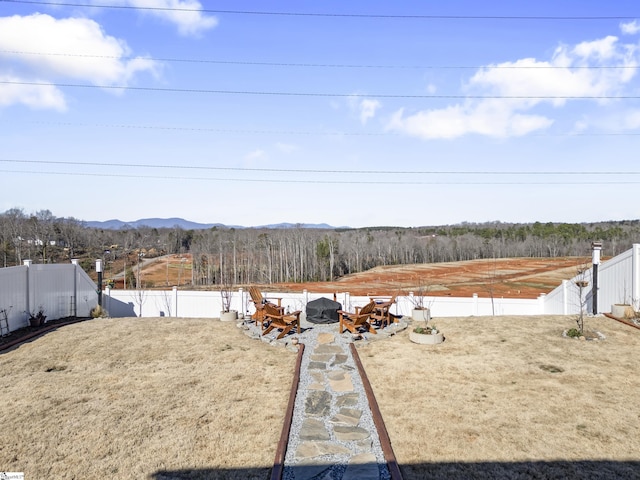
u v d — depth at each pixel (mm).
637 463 4707
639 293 10891
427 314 12234
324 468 4758
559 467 4660
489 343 9516
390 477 4559
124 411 6148
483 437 5371
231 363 8445
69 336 10359
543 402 6352
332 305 12188
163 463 4781
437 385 7188
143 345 9648
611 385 6918
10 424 5699
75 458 4867
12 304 10922
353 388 7180
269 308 10562
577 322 10336
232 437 5418
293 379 7496
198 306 15961
